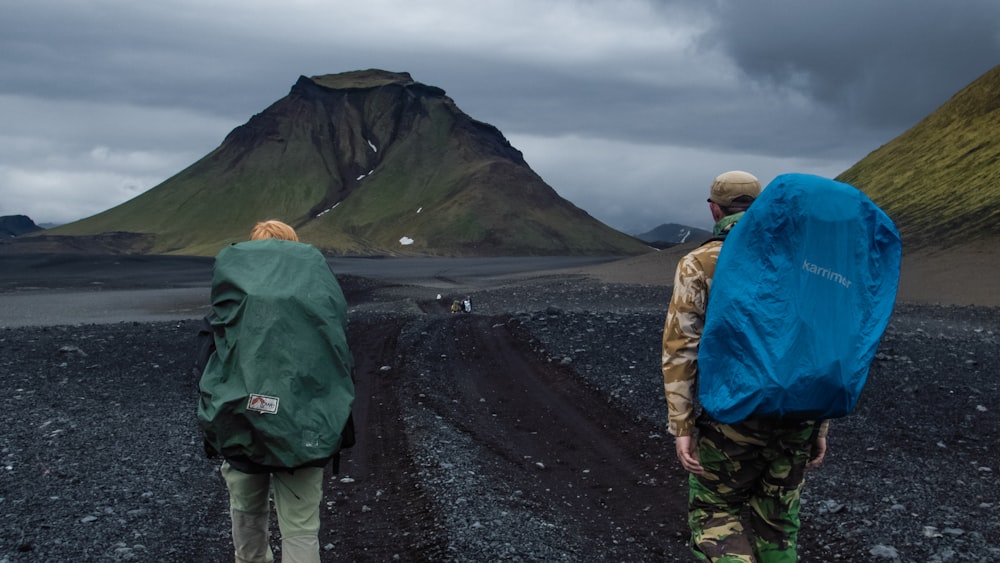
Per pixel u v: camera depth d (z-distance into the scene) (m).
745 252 3.61
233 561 5.64
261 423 3.78
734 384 3.46
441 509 6.62
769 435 3.57
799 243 3.55
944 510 6.54
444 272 94.50
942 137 65.81
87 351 16.69
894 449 8.69
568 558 5.59
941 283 35.41
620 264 67.56
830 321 3.45
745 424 3.55
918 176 61.53
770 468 3.73
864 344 3.46
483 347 17.36
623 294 36.59
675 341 3.74
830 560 5.66
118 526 6.18
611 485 7.75
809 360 3.36
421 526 6.30
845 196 3.65
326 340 3.99
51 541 5.75
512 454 9.06
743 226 3.66
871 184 67.38
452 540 5.85
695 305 3.74
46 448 8.59
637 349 15.81
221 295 4.07
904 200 58.09
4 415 10.35
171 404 11.55
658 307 29.34
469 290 48.31
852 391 3.39
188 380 13.54
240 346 3.88
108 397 11.91
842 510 6.60
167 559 5.58
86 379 13.40
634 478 7.95
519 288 44.69
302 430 3.82
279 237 4.52
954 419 10.05
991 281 34.19
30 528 6.00
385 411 11.48
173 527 6.29
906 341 16.72
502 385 13.55
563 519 6.59
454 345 17.89
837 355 3.38
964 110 67.00
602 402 11.74
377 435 9.98
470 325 21.23
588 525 6.48
